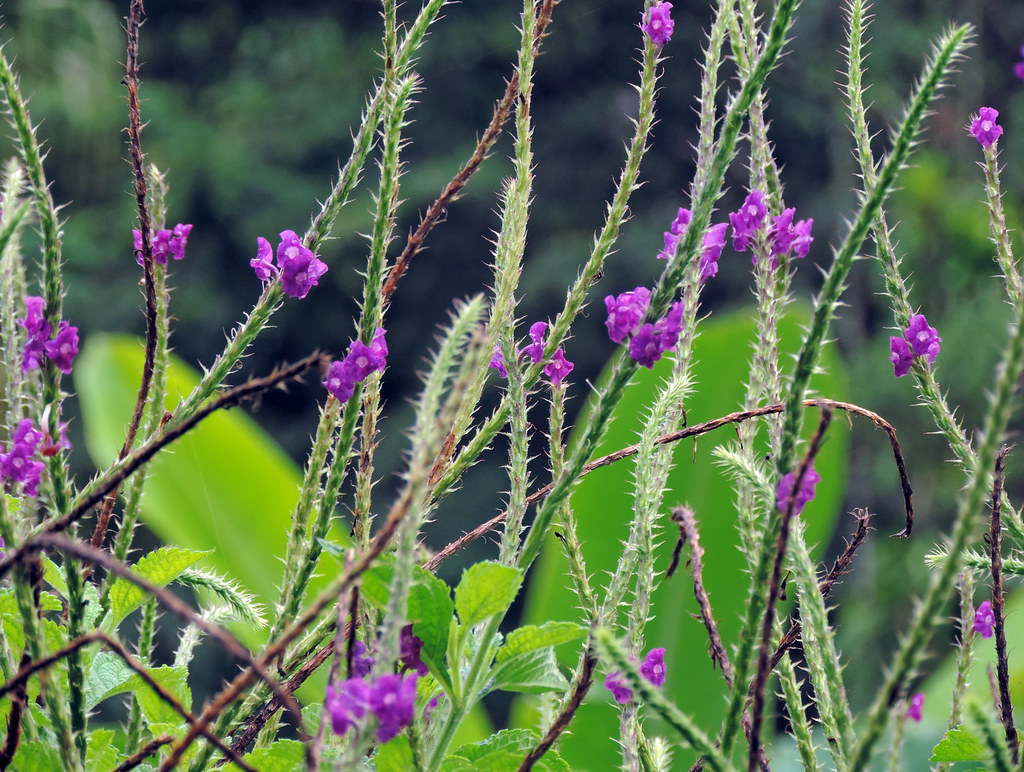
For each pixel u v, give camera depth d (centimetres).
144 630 146
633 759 142
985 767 142
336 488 141
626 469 191
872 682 700
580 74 1363
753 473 138
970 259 826
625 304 139
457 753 141
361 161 143
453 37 1366
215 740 135
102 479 141
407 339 1298
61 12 826
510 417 144
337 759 140
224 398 138
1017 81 1027
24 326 140
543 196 1311
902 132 136
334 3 1540
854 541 145
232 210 1326
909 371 146
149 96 1362
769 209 147
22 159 141
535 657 140
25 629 137
